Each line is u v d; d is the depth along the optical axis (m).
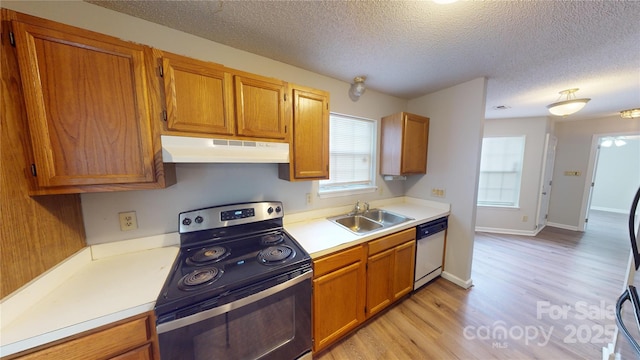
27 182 0.85
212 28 1.33
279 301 1.18
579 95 2.56
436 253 2.31
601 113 3.58
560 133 4.30
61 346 0.75
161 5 1.14
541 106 3.06
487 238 3.71
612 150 6.06
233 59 1.55
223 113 1.25
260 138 1.39
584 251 3.17
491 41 1.44
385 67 1.84
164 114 1.10
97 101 0.95
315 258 1.35
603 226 4.48
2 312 0.74
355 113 2.28
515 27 1.28
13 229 0.80
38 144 0.86
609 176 6.14
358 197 2.42
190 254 1.30
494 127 3.96
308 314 1.31
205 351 0.97
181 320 0.89
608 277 2.45
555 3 1.08
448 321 1.79
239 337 1.06
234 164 1.63
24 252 0.83
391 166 2.40
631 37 1.35
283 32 1.37
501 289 2.23
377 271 1.74
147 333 0.89
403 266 1.95
